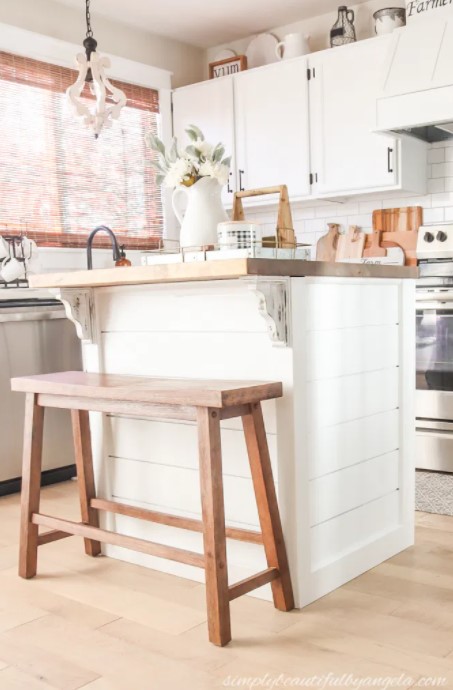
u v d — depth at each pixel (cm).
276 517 210
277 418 216
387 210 459
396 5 451
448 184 440
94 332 266
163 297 245
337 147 445
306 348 221
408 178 427
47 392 237
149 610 216
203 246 231
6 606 221
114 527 264
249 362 224
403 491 265
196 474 241
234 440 230
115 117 298
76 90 289
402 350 264
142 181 516
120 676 177
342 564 233
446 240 415
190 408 198
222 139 498
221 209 249
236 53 532
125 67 494
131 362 258
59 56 458
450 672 175
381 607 214
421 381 380
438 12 391
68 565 257
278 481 217
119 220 502
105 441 263
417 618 205
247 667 179
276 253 228
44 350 380
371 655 184
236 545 232
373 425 252
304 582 216
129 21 491
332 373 233
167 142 527
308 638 194
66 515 320
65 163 468
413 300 271
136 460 257
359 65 430
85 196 480
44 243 457
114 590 232
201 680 174
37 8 447
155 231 527
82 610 217
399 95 390
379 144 426
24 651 191
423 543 273
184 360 241
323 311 228
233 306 226
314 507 225
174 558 206
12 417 367
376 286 252
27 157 446
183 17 484
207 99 504
